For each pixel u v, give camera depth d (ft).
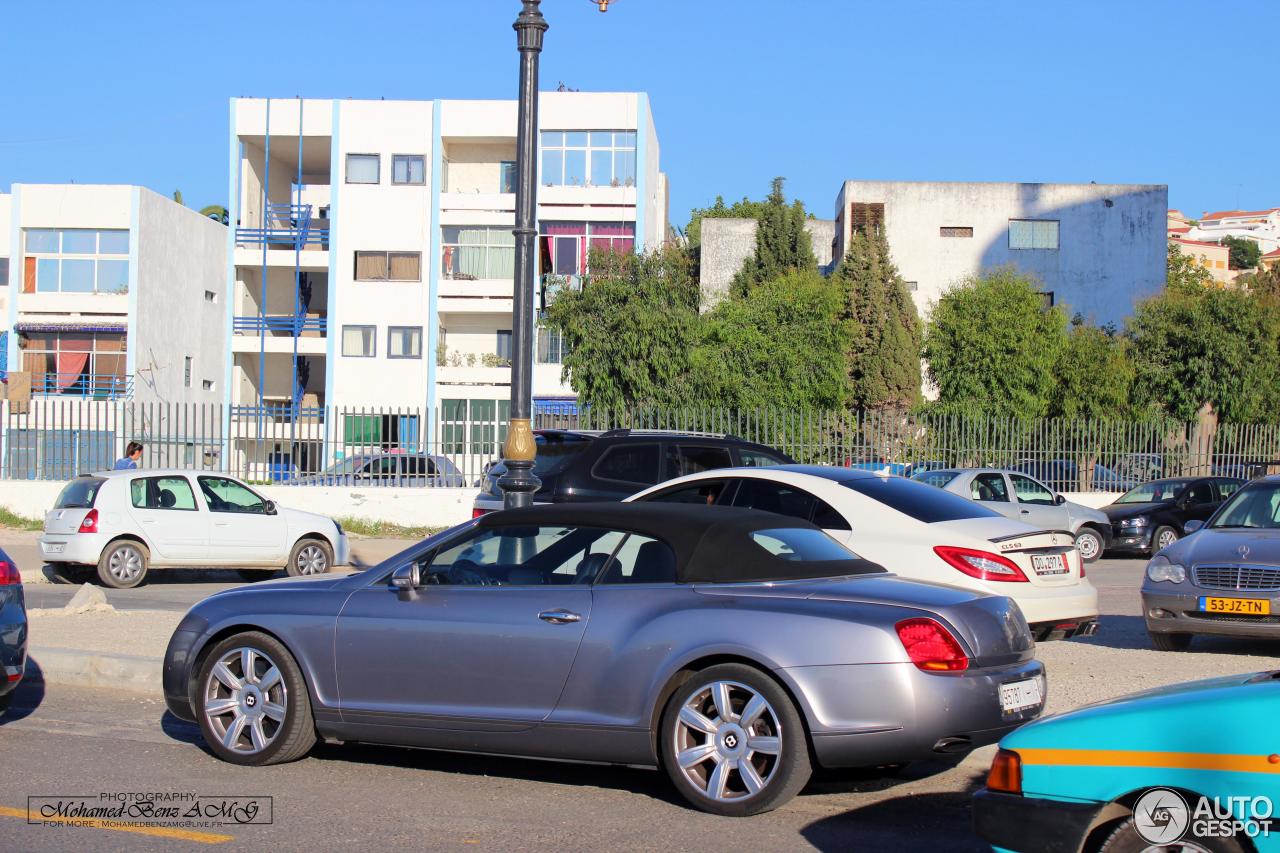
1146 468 83.05
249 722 22.90
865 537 29.84
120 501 54.29
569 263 143.33
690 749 19.76
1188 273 173.68
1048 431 81.82
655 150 159.33
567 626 20.58
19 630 24.61
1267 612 32.53
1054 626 29.68
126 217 143.95
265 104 143.43
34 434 83.10
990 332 121.60
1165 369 118.01
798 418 77.00
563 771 22.89
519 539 22.08
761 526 21.95
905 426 81.00
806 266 172.24
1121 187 159.94
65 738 25.40
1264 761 13.16
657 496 33.27
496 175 146.51
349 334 142.72
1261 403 115.55
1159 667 30.68
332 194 142.72
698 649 19.53
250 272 150.82
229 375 144.36
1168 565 34.81
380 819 19.75
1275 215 502.38
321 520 58.90
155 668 30.09
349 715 22.07
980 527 29.84
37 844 18.42
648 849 18.17
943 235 161.38
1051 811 14.15
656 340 108.17
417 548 22.91
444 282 141.79
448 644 21.27
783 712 19.01
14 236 143.95
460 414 141.38
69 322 142.82
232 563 56.13
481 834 18.94
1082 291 159.74
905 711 18.58
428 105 142.82
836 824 19.43
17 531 77.41
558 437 42.75
